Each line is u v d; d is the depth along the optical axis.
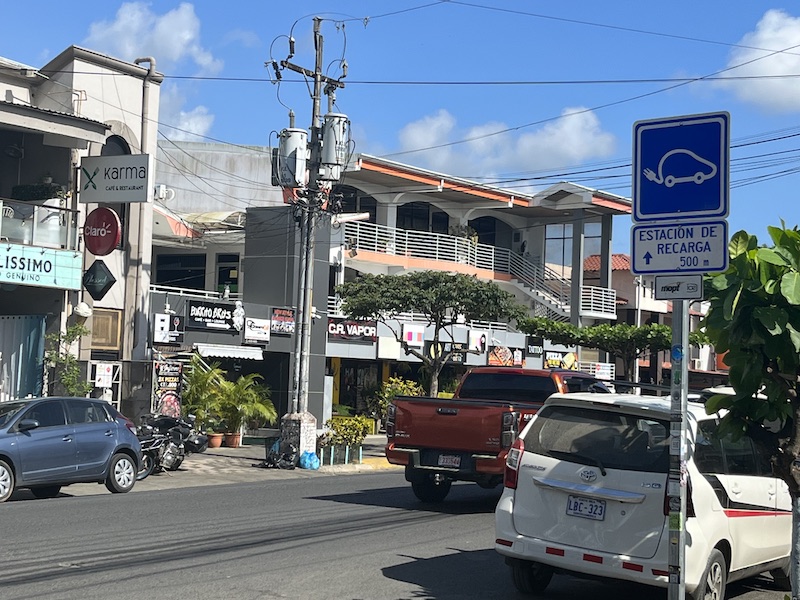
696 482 7.83
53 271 21.45
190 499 14.85
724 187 5.96
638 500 7.85
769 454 6.91
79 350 23.61
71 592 7.97
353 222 38.28
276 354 31.34
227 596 8.05
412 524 12.79
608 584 9.71
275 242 31.58
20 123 20.38
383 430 35.25
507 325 43.22
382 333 34.69
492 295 25.70
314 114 21.25
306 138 21.19
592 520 8.04
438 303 25.84
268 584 8.59
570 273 47.09
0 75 23.75
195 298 27.20
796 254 6.19
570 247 47.09
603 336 29.78
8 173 23.05
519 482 8.50
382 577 9.21
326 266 32.09
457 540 11.61
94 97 24.28
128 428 16.36
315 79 21.20
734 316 6.30
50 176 22.66
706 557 7.75
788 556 9.41
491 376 15.80
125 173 22.17
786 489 9.26
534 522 8.34
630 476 7.95
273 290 31.42
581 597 9.04
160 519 12.38
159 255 36.66
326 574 9.18
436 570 9.70
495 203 43.34
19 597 7.75
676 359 6.12
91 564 9.18
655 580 7.69
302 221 21.75
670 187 6.13
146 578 8.62
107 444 15.77
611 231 46.69
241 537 11.10
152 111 25.66
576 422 8.50
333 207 22.72
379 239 39.53
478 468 13.56
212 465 21.47
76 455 15.24
